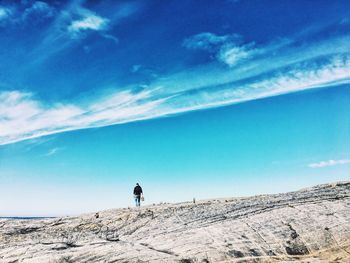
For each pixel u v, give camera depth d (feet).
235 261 39.93
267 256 41.57
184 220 59.31
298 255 42.52
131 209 82.99
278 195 72.95
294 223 47.83
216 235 45.34
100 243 46.16
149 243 45.57
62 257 40.01
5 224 75.00
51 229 70.44
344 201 54.95
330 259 41.88
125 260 38.63
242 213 54.19
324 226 46.96
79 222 74.23
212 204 73.72
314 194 63.00
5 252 43.45
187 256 39.73
